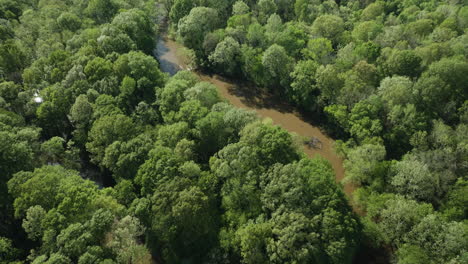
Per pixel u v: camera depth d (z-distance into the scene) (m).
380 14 162.38
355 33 145.25
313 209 76.62
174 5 179.75
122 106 109.12
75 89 111.44
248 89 150.50
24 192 76.12
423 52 116.50
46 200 76.25
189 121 100.50
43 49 128.62
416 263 69.44
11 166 85.69
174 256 82.06
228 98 144.12
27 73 113.69
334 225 72.62
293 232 71.56
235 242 76.75
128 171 89.94
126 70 120.75
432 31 135.38
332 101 119.25
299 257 69.69
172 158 85.12
